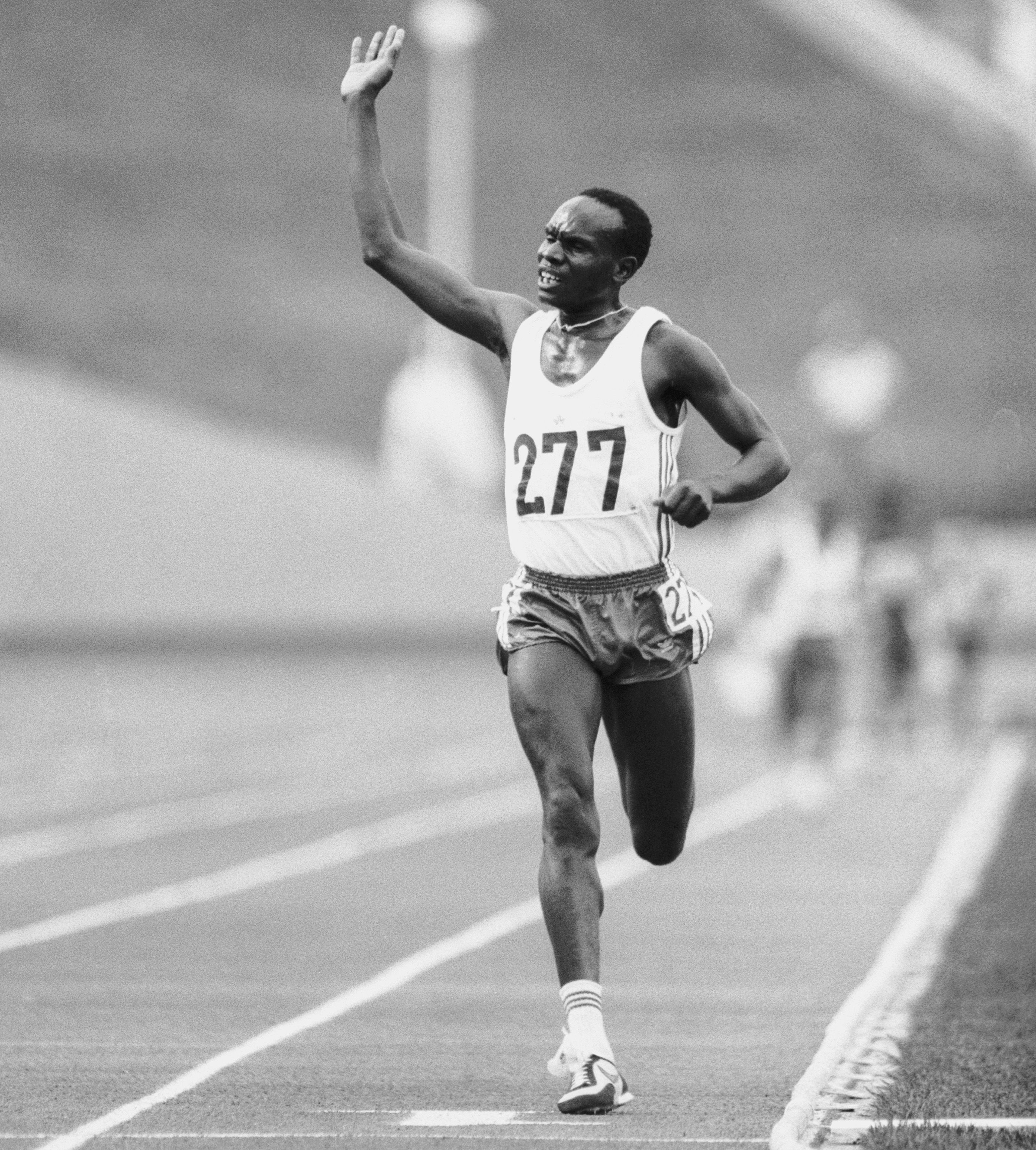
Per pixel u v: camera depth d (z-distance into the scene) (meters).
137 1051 26.77
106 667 129.62
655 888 45.06
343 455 196.62
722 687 120.06
